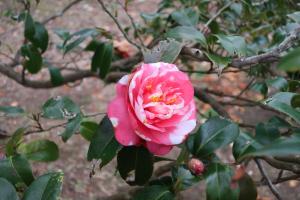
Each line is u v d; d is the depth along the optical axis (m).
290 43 0.61
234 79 2.23
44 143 0.67
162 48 0.60
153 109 0.52
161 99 0.53
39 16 2.45
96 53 0.93
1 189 0.51
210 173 0.54
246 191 0.53
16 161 0.58
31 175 0.57
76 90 2.12
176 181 0.57
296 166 0.59
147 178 0.59
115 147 0.56
